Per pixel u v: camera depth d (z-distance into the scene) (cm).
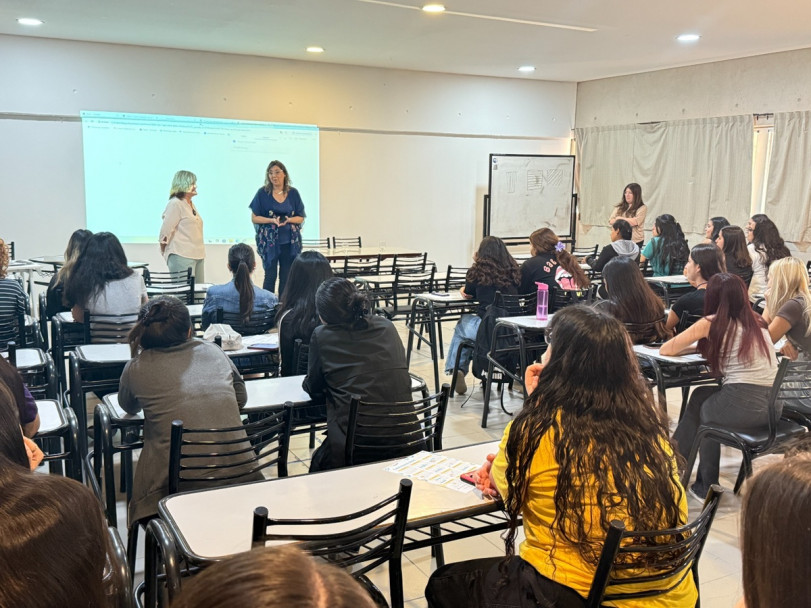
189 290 507
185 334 243
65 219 709
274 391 279
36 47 670
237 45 701
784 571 66
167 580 148
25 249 697
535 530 157
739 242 512
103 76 702
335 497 176
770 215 742
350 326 252
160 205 748
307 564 53
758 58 739
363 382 244
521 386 467
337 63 814
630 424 151
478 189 941
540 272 464
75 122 698
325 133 826
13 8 541
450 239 934
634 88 890
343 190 850
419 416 423
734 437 278
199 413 228
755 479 71
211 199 773
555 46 689
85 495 87
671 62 792
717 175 794
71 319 390
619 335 156
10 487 83
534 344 415
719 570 257
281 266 704
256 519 136
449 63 806
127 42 691
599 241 970
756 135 765
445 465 197
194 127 751
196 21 586
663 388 325
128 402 241
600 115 947
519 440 156
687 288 564
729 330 297
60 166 699
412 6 523
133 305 380
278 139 797
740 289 299
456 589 162
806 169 704
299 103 803
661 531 141
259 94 779
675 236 636
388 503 154
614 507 145
